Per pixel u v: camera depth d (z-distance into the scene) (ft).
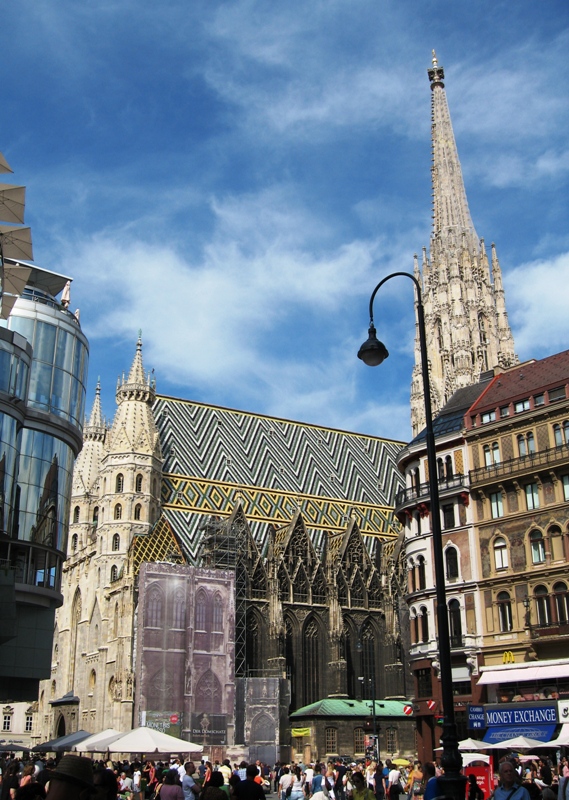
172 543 444.96
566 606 217.15
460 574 242.58
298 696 455.22
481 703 228.22
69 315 290.76
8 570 236.43
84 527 511.81
